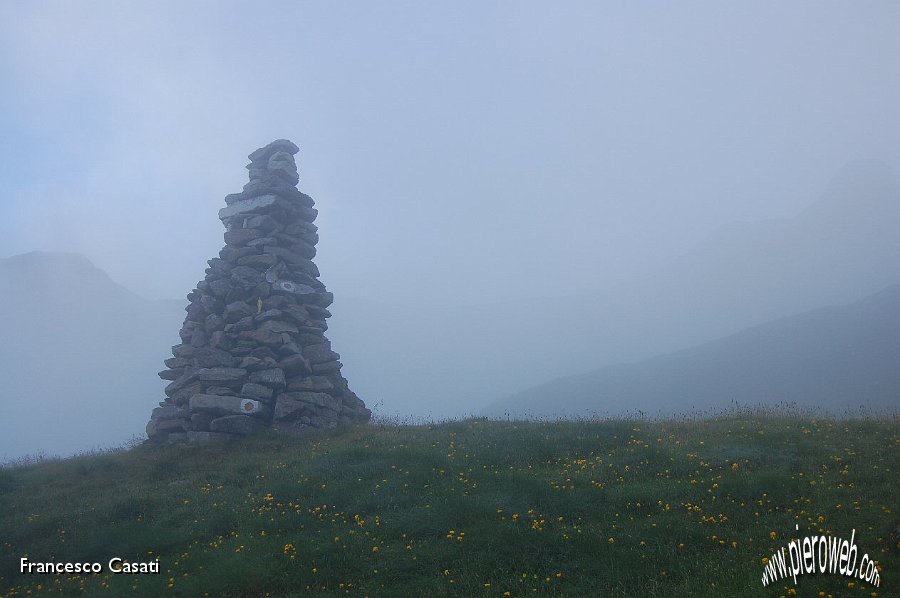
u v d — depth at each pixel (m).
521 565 10.37
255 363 22.55
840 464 13.71
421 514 12.30
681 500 12.30
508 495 12.84
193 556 11.79
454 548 10.93
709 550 10.41
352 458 16.92
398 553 11.00
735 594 8.80
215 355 22.77
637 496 12.47
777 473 12.86
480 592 9.68
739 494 12.23
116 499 16.03
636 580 9.70
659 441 16.55
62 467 20.62
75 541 13.41
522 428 19.28
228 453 19.92
